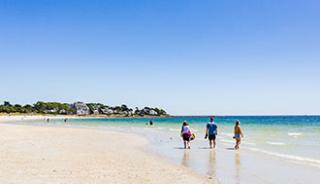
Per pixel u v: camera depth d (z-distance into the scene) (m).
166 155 21.42
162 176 13.59
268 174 14.72
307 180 13.46
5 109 198.38
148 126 73.12
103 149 23.16
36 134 36.59
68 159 17.28
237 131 25.20
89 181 11.96
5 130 43.44
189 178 13.35
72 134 38.59
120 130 52.19
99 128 60.12
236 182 12.95
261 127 62.44
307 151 23.39
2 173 12.93
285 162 18.38
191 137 25.80
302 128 57.22
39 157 17.52
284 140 32.53
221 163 18.03
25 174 12.86
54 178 12.28
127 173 13.93
